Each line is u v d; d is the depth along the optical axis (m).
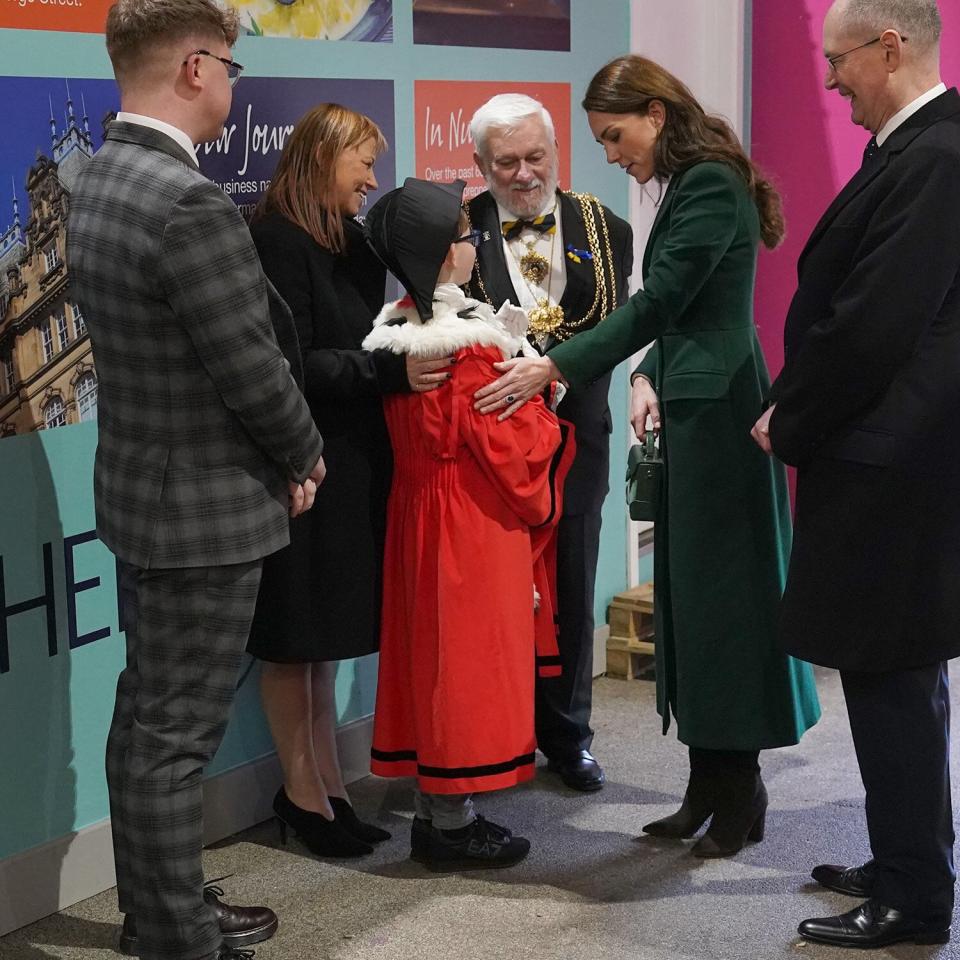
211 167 3.19
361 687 3.83
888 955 2.79
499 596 2.98
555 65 4.20
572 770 3.67
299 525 3.06
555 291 3.43
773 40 4.92
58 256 2.91
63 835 3.06
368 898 3.07
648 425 4.77
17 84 2.79
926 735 2.73
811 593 2.74
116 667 3.15
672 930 2.91
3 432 2.84
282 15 3.31
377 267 3.14
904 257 2.51
